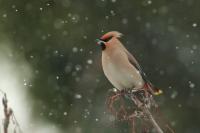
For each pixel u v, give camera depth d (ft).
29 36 45.14
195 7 52.16
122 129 42.01
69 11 47.39
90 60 47.06
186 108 51.19
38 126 41.93
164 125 23.08
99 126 45.60
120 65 31.89
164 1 51.90
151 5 51.67
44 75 44.73
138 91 32.45
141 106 23.00
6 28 44.78
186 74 52.37
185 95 51.80
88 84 47.47
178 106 51.11
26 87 42.91
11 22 44.98
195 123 50.62
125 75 31.86
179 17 52.11
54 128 43.06
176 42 52.54
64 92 45.73
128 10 51.31
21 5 45.42
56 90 44.68
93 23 48.93
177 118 50.26
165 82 52.06
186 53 52.65
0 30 44.68
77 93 46.52
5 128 17.30
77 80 46.85
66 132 43.91
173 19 52.06
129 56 32.60
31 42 45.11
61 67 46.34
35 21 45.68
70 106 45.21
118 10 50.85
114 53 32.14
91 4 49.37
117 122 23.30
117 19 50.80
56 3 46.73
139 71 32.22
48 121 42.86
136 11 51.55
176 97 51.47
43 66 45.03
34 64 44.70
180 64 52.54
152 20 51.83
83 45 47.80
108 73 32.55
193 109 51.21
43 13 46.01
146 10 51.62
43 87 43.98
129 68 31.91
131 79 31.94
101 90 47.80
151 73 52.24
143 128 22.57
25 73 43.68
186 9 52.19
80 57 47.50
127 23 51.29
